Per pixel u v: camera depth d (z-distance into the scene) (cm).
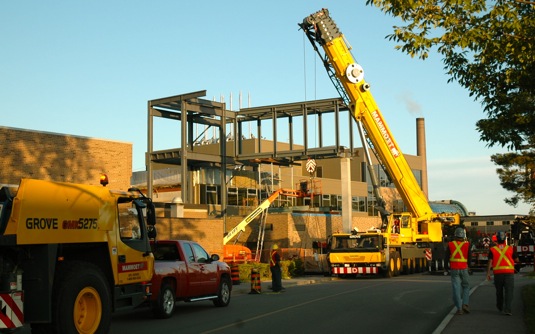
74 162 2845
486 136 1355
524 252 4094
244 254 4231
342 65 3272
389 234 3628
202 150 6394
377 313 1622
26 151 2659
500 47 1230
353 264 3522
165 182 5375
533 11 1222
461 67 1320
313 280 3331
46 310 1073
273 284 2533
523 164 3591
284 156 4666
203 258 1870
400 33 1240
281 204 5728
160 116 4519
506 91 1317
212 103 4609
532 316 1380
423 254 3956
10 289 1031
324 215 5206
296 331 1311
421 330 1311
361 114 3384
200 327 1423
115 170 3019
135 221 1403
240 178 5384
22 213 1047
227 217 4922
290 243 4750
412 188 3631
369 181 7044
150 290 1524
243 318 1572
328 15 3272
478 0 1183
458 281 1480
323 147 4569
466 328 1234
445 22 1209
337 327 1363
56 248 1110
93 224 1224
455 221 3897
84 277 1146
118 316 1705
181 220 3391
